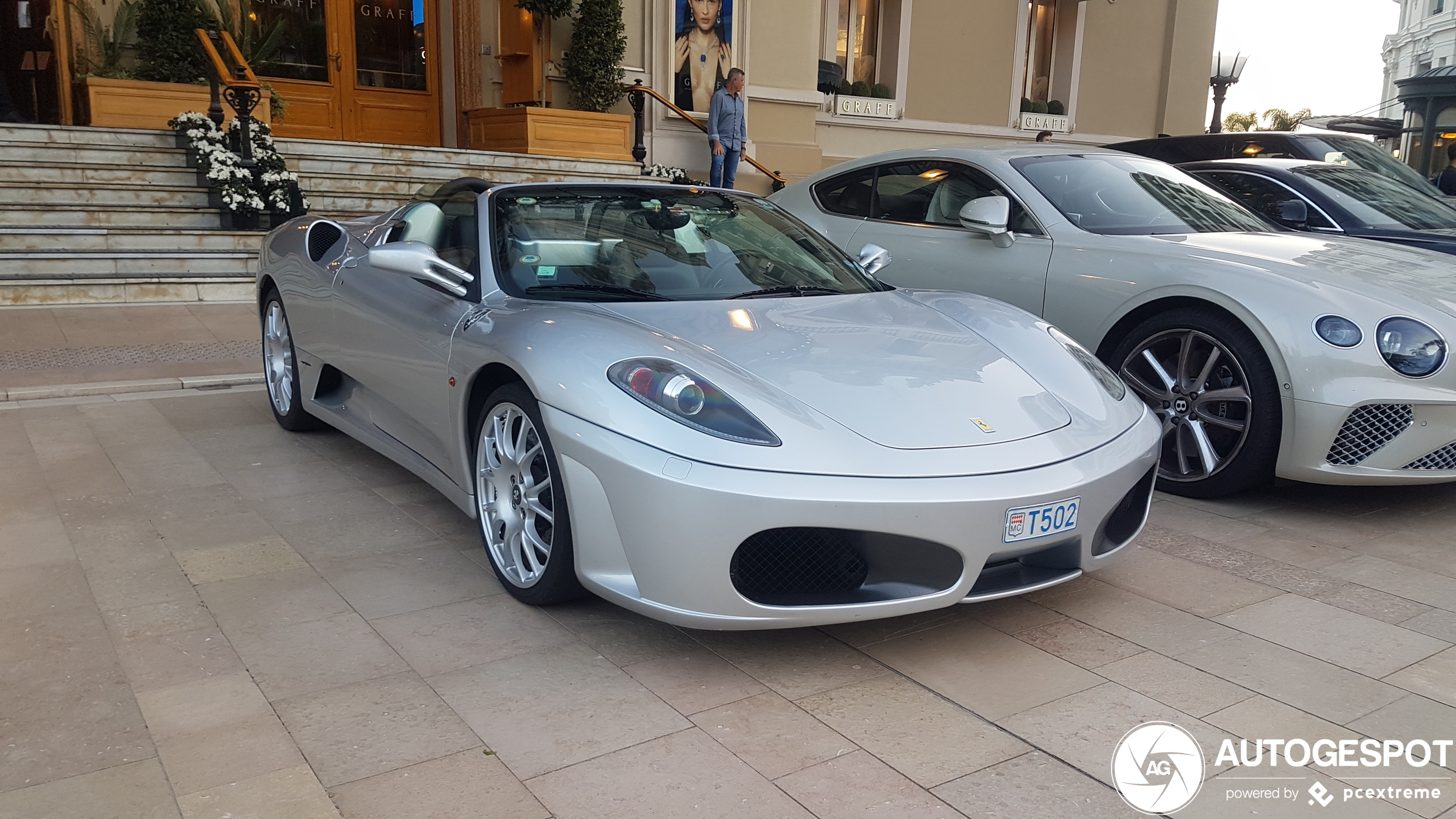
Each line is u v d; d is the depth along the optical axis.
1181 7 18.22
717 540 2.33
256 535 3.40
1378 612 2.92
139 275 8.19
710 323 2.90
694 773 2.07
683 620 2.41
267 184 9.11
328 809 1.92
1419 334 3.48
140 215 8.81
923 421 2.53
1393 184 6.30
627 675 2.49
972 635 2.74
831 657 2.61
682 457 2.36
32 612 2.78
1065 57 17.45
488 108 11.98
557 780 2.04
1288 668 2.57
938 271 4.87
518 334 2.80
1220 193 5.03
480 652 2.59
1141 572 3.21
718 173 12.25
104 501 3.71
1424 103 13.27
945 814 1.95
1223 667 2.57
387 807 1.94
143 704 2.30
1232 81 14.26
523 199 3.53
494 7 12.41
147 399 5.26
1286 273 3.75
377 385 3.70
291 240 4.57
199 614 2.78
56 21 10.99
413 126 12.92
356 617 2.78
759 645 2.66
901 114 15.70
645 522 2.38
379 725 2.23
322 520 3.56
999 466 2.46
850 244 5.37
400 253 3.19
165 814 1.90
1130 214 4.59
